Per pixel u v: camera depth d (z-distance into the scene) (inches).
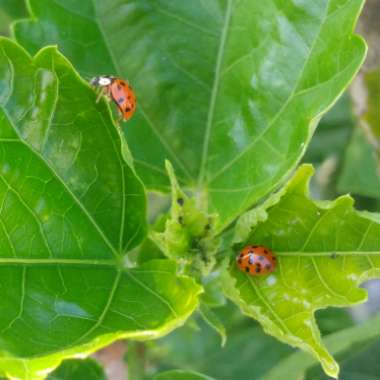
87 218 6.1
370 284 10.2
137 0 7.1
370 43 8.3
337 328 9.5
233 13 7.0
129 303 5.9
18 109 5.9
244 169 6.9
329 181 10.0
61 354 5.2
